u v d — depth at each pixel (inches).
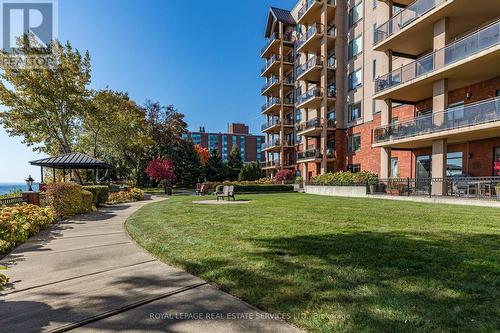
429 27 627.2
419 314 103.9
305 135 1293.1
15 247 226.8
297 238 220.4
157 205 536.1
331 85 1222.3
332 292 124.1
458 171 645.9
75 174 992.2
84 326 105.7
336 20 1163.3
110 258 194.2
